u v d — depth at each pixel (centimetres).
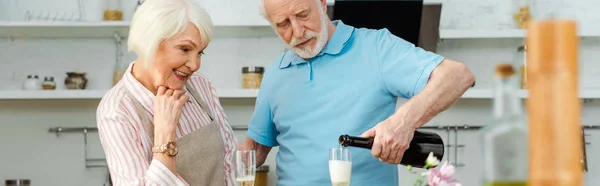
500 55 448
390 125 227
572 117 72
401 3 405
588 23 446
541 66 73
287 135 265
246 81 428
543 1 446
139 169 195
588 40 452
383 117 254
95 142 453
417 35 414
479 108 453
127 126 197
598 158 451
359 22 407
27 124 452
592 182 450
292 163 262
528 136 76
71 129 451
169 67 200
